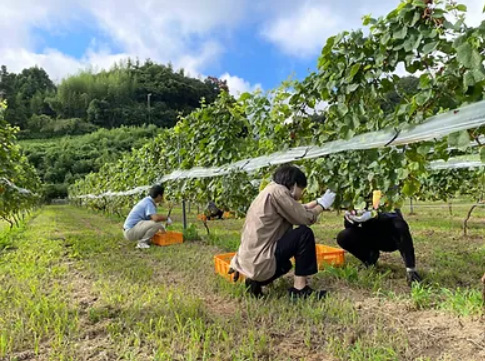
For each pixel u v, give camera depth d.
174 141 8.56
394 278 4.23
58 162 41.94
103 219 14.83
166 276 4.48
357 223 4.47
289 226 3.61
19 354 2.46
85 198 23.44
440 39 2.35
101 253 6.25
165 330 2.75
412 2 2.43
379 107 3.07
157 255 5.87
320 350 2.47
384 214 4.12
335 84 3.12
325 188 3.94
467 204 16.72
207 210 7.51
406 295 3.47
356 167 3.51
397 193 3.24
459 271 4.42
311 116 3.83
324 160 3.80
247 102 4.77
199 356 2.42
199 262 5.21
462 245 6.20
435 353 2.34
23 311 3.21
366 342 2.48
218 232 8.86
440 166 6.58
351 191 3.58
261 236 3.45
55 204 37.00
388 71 2.73
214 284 3.94
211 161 6.61
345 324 2.79
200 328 2.71
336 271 4.22
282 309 3.16
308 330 2.68
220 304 3.42
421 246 6.14
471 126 2.16
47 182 40.66
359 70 2.94
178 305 3.23
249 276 3.43
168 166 9.07
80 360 2.40
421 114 2.54
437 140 3.13
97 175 20.12
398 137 2.70
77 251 6.26
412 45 2.46
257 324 2.91
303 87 3.71
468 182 8.70
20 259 5.60
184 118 7.29
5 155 7.50
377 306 3.19
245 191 5.75
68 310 3.23
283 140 4.32
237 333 2.74
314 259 3.50
